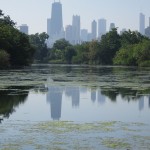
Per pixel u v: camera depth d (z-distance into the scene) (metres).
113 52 155.00
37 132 17.66
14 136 16.86
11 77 52.91
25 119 21.45
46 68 96.88
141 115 23.34
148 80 50.66
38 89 37.81
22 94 33.25
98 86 41.62
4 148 14.91
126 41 155.62
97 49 156.25
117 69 94.50
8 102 28.30
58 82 46.41
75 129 18.39
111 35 158.00
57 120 21.30
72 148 15.01
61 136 16.89
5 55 79.94
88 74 66.00
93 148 14.98
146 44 123.31
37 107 26.31
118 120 21.48
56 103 28.42
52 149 14.84
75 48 182.50
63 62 179.62
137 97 32.03
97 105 27.75
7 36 92.31
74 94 34.09
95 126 19.23
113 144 15.58
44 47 188.25
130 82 47.09
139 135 17.20
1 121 20.69
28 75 58.94
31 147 15.10
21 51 95.75
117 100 30.31
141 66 120.56
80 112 24.52
